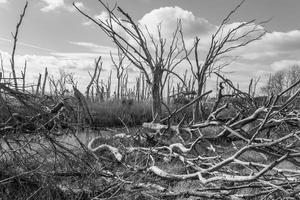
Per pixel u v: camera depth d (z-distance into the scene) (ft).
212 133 36.58
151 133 32.94
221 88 34.42
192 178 20.10
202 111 47.24
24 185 18.65
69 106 20.51
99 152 27.53
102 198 19.43
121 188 20.01
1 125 17.70
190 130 29.63
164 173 20.77
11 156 18.17
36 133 18.43
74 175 19.48
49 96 20.34
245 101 35.37
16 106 17.71
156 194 19.98
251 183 19.94
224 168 23.18
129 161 25.90
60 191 18.86
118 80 79.10
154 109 42.65
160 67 42.75
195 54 47.29
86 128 23.90
